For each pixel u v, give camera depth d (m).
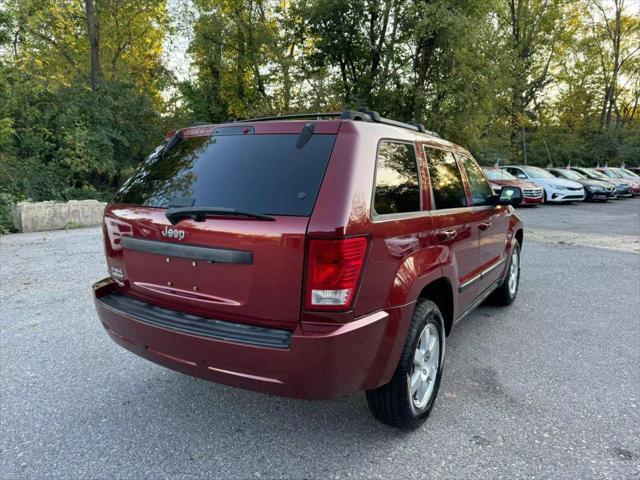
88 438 2.60
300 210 2.08
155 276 2.53
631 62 39.75
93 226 10.73
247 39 21.75
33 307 4.78
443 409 2.97
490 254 4.17
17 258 7.05
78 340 3.96
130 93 16.72
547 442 2.61
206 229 2.25
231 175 2.36
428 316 2.67
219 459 2.43
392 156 2.60
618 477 2.31
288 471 2.34
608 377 3.45
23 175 12.99
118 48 21.44
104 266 6.56
